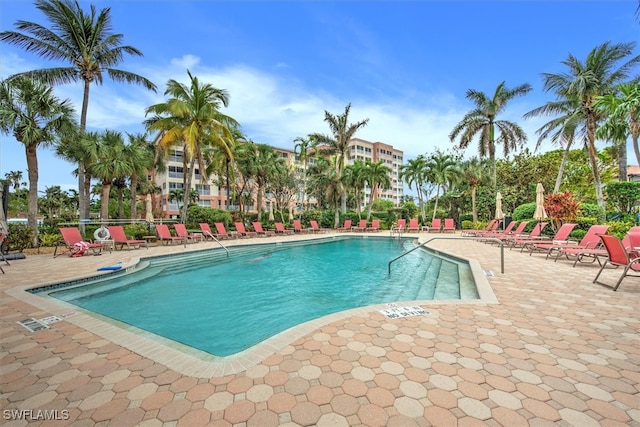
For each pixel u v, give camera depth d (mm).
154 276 7898
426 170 26688
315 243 16094
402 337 3139
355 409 1995
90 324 3635
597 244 7785
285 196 34219
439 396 2127
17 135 11258
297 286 6910
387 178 26297
